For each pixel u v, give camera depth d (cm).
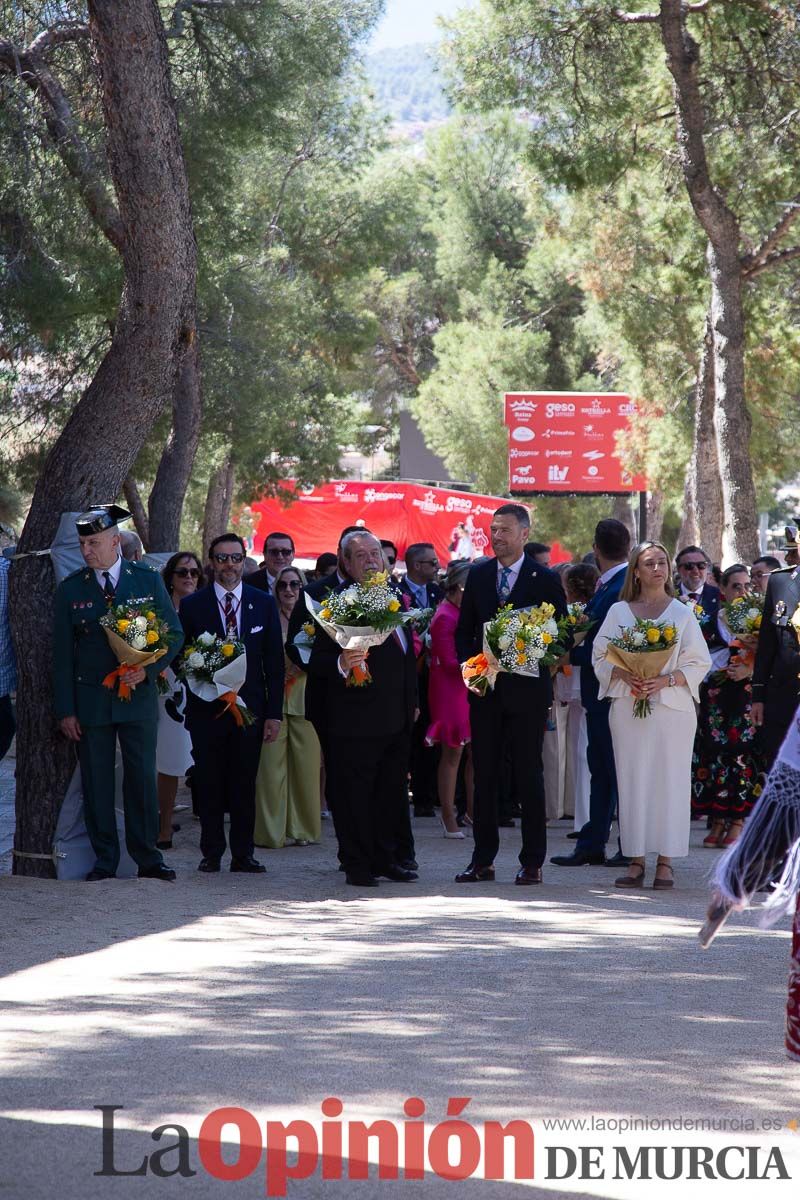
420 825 1322
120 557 925
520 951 709
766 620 966
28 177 1389
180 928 770
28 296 1430
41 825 949
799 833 379
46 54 1399
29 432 2025
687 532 3228
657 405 2698
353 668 918
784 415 2559
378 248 2980
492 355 4444
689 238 2258
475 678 930
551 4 1983
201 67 1627
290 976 648
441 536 3553
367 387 5509
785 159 2000
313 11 1695
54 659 920
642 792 936
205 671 968
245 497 3197
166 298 943
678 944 734
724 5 1894
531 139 2086
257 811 1152
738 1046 527
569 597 1221
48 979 640
